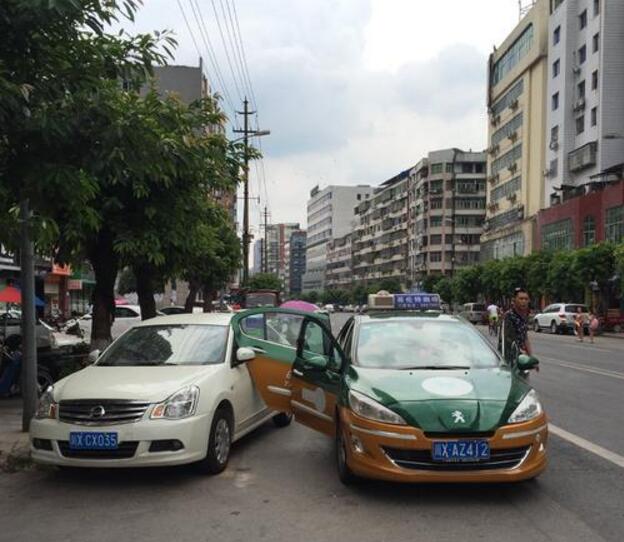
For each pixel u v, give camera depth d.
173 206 10.67
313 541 4.76
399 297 23.19
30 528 5.12
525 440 5.48
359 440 5.61
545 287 48.44
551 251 51.66
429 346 6.97
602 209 48.72
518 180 70.88
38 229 5.89
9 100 5.04
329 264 171.62
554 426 9.11
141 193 9.77
